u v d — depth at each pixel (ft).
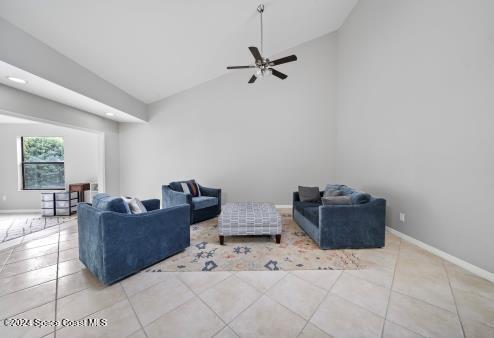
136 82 12.17
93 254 6.33
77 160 16.35
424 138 8.31
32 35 6.96
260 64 9.01
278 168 15.29
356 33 12.57
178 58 11.25
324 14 12.62
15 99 8.43
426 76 8.18
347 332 4.41
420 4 8.36
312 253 8.13
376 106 11.00
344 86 13.98
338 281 6.24
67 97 9.63
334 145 15.07
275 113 15.14
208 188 14.01
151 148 15.61
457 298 5.45
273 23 11.51
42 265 7.20
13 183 15.81
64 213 14.70
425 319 4.75
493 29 6.10
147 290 5.82
